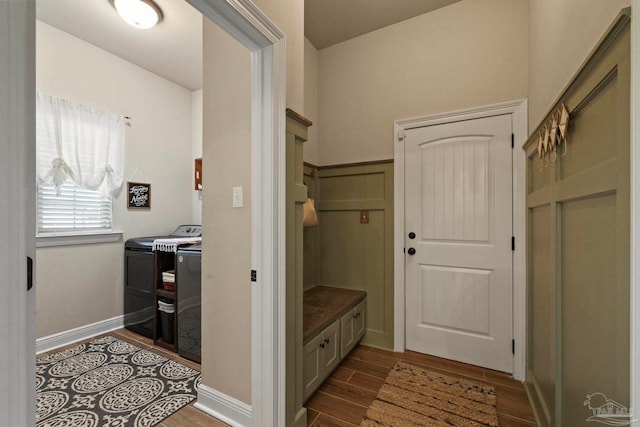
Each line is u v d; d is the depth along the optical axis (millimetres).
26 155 512
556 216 1220
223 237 1540
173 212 3303
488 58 2127
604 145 829
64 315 2426
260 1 1254
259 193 1318
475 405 1687
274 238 1303
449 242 2256
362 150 2629
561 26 1253
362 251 2609
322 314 1935
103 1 2064
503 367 2059
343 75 2730
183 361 2168
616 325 768
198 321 2156
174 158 3324
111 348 2373
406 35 2443
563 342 1170
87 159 2545
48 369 2035
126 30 2398
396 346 2410
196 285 2176
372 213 2574
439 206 2287
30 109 521
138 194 2967
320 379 1754
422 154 2354
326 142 2803
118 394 1749
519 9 2033
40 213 2322
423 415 1602
